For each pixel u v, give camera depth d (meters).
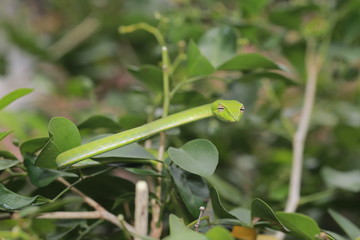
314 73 1.80
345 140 2.09
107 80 3.01
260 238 1.39
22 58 3.01
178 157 1.26
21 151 1.30
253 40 1.80
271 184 1.94
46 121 2.19
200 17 1.92
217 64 1.52
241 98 1.75
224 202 1.65
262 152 2.32
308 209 1.77
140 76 1.51
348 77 2.01
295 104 2.44
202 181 1.32
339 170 2.06
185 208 1.35
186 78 1.46
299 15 1.79
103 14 2.89
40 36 3.25
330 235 1.27
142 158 1.28
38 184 1.27
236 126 1.97
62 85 2.92
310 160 2.07
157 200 1.32
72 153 1.27
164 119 1.35
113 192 1.37
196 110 1.38
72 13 3.12
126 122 1.49
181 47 1.61
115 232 1.39
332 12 1.81
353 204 1.74
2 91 2.87
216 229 1.19
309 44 1.82
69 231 1.31
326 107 2.36
